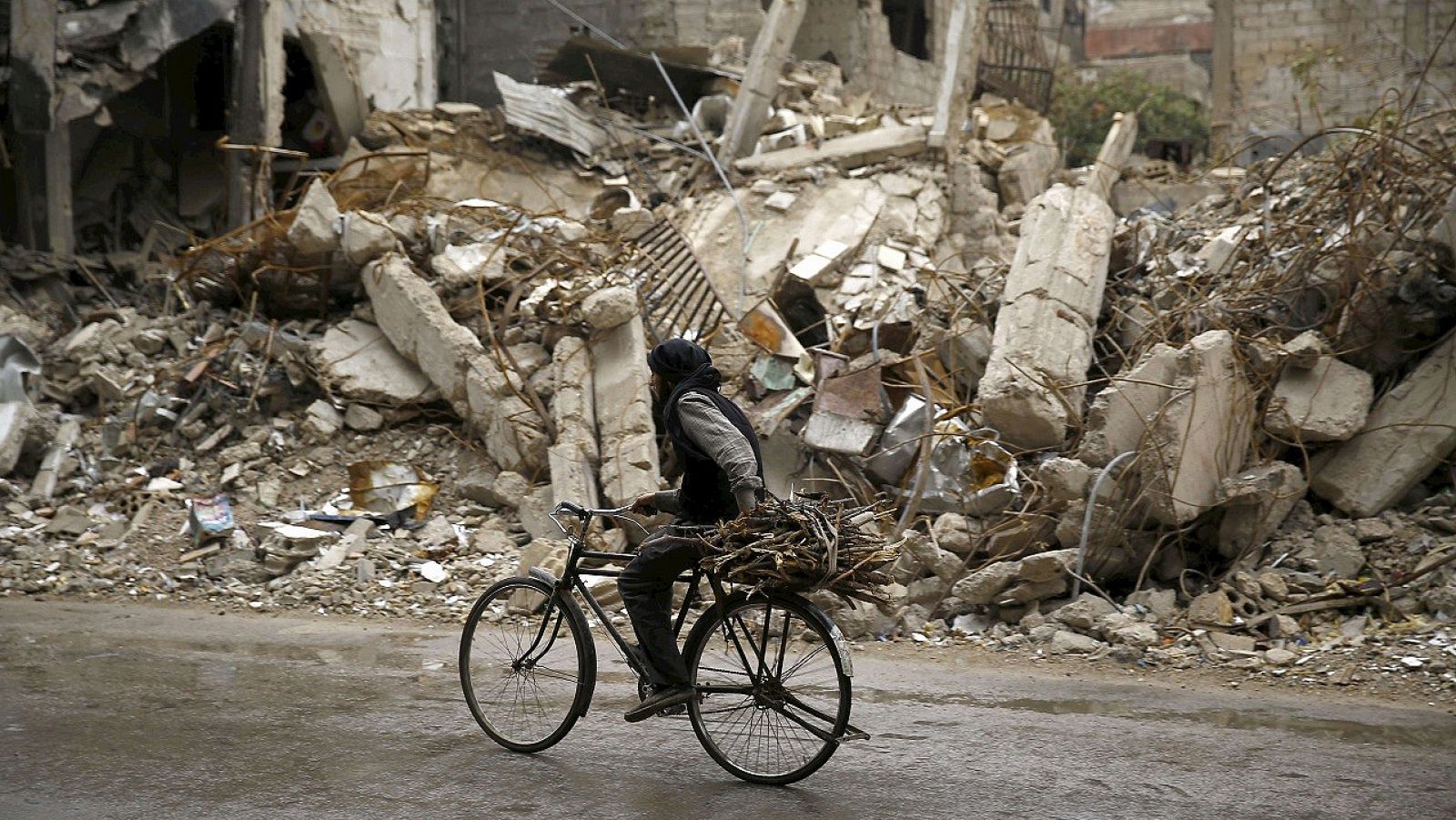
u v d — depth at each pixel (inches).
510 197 627.5
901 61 991.6
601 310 371.6
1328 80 863.7
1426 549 292.0
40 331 489.4
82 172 645.3
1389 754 195.3
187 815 156.3
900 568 310.3
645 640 179.8
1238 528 302.5
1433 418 312.3
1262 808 166.1
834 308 462.3
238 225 634.8
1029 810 164.1
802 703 172.2
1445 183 359.6
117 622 298.8
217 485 393.4
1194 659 267.3
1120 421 308.7
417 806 161.3
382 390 404.8
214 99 703.7
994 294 410.3
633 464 348.2
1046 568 290.5
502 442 377.1
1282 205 419.5
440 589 330.0
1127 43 2069.4
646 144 661.9
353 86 661.3
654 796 167.9
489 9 909.8
